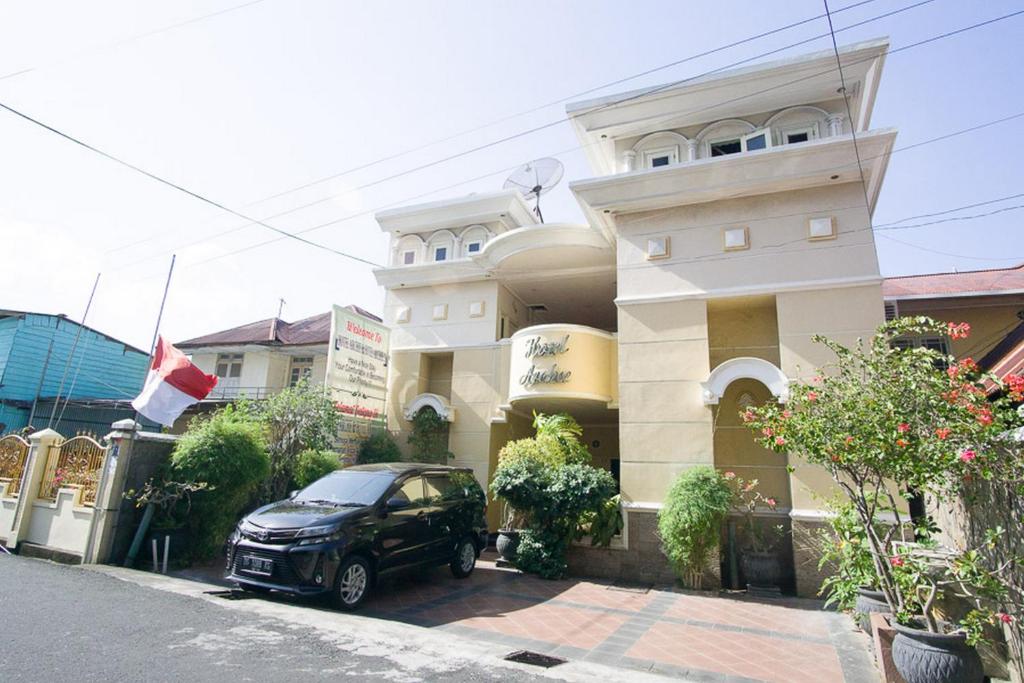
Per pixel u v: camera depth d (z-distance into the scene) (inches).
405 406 629.3
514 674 206.1
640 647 256.4
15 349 775.7
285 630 238.1
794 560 385.1
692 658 243.0
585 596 358.9
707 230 468.1
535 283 645.3
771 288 435.8
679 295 461.7
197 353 826.8
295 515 299.4
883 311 407.5
